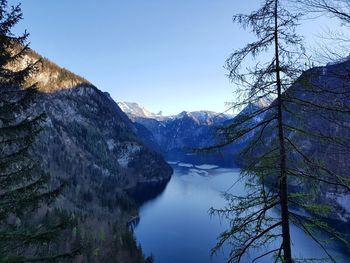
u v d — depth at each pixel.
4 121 12.70
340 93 7.89
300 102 10.02
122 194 177.62
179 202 149.38
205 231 100.75
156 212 134.50
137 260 81.19
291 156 11.20
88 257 75.69
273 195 11.86
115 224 107.00
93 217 118.94
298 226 11.73
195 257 80.88
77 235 84.44
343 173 9.19
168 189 194.88
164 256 83.31
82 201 151.62
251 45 11.22
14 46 13.79
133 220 125.44
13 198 12.62
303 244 62.78
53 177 155.00
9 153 13.26
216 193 160.88
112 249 84.12
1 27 12.85
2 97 13.02
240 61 11.34
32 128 13.37
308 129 10.02
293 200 11.76
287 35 10.72
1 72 13.31
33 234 12.08
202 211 126.50
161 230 106.88
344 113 8.03
